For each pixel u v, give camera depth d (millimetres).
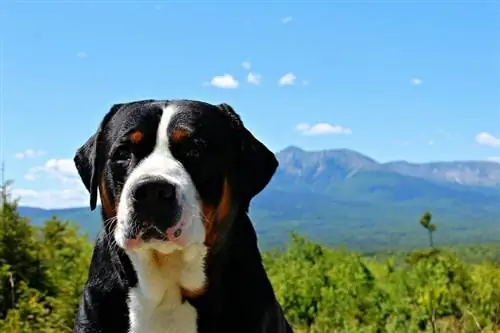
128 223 1409
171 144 1458
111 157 1483
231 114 1546
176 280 1469
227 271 1498
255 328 1502
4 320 2305
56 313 2334
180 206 1406
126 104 1544
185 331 1488
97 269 1511
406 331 2330
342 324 2506
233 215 1502
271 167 1581
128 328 1492
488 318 2391
